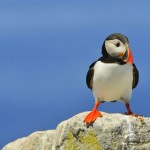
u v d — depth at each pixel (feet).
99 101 50.14
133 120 46.44
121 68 47.75
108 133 45.60
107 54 48.49
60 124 48.55
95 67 49.01
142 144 45.88
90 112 48.24
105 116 47.21
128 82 48.55
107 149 45.47
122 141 45.68
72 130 46.98
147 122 46.52
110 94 49.16
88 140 46.32
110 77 47.93
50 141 52.42
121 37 48.32
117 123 45.96
